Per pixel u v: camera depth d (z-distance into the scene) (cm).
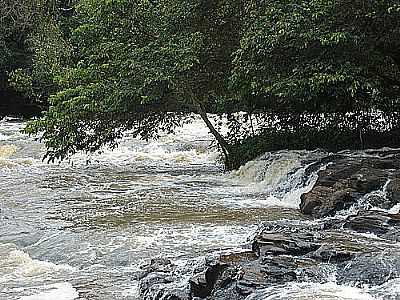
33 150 2558
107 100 1967
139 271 1049
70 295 977
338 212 1350
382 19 1670
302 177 1639
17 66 4081
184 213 1440
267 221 1327
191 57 1930
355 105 1841
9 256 1166
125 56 2005
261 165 1878
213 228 1286
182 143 2647
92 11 2102
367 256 911
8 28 4062
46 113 2036
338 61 1698
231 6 1998
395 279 850
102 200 1614
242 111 2231
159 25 2052
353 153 1753
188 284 930
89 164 2333
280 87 1697
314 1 1723
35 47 3800
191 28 2052
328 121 2027
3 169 2225
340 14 1709
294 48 1736
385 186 1358
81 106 1994
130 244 1182
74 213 1458
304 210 1409
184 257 1080
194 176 2028
